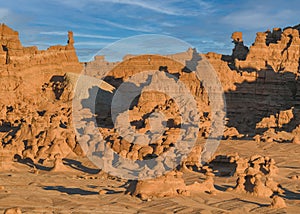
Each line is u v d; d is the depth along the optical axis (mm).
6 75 82062
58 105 78500
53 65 94125
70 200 32875
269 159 47375
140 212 29906
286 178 44906
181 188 34812
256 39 93125
